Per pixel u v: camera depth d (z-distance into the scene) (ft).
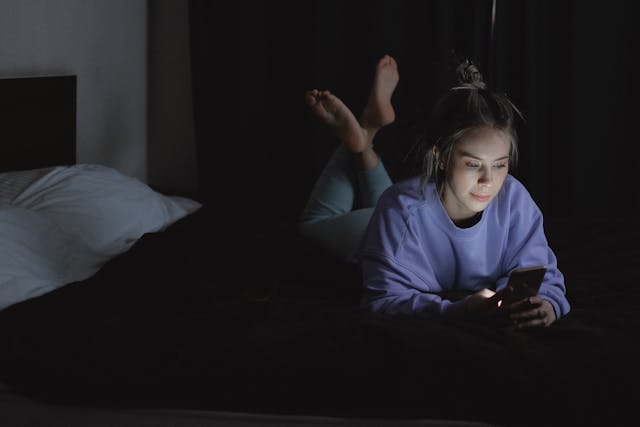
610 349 4.66
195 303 5.65
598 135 10.69
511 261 5.66
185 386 4.76
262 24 11.13
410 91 11.00
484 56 10.74
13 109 8.41
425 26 10.80
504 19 10.63
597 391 4.41
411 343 4.74
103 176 7.80
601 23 10.43
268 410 4.74
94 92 10.31
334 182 7.31
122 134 11.16
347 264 6.73
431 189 5.44
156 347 4.91
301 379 4.71
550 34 10.60
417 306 5.26
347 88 11.14
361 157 7.21
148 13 11.67
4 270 5.74
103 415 4.86
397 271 5.48
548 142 10.88
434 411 4.58
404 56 10.94
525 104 10.71
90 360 4.85
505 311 4.92
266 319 5.38
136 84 11.47
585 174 10.81
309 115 11.22
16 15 8.64
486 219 5.50
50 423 4.89
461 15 10.75
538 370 4.52
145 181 11.93
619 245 6.89
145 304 5.60
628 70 10.50
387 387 4.62
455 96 5.16
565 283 6.12
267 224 7.81
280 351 4.82
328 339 4.91
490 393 4.52
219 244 7.01
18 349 4.94
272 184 11.57
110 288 5.86
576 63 10.53
